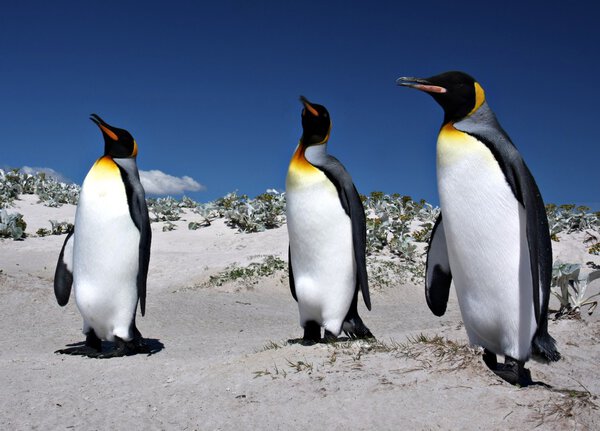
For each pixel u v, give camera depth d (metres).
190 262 15.36
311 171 5.79
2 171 24.34
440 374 4.48
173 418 4.33
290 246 6.19
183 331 8.84
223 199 21.72
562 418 3.82
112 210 6.40
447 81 4.39
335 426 3.92
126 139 6.61
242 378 4.95
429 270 5.16
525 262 4.26
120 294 6.58
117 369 5.84
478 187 4.22
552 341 4.64
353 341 5.80
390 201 21.69
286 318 10.34
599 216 17.95
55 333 8.46
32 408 4.63
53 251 16.62
